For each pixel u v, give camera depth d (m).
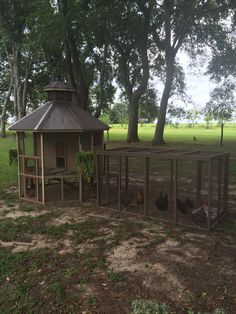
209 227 6.05
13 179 11.81
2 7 23.02
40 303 3.72
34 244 5.50
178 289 3.97
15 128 8.50
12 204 8.32
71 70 19.06
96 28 18.33
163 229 6.25
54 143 8.94
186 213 6.85
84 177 8.32
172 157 6.40
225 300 3.71
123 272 4.42
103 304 3.68
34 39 18.70
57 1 16.70
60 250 5.22
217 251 5.15
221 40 24.58
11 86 38.09
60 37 16.72
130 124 29.67
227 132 53.69
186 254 5.03
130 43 24.66
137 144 26.30
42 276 4.34
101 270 4.49
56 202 8.42
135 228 6.30
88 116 9.10
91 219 6.91
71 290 3.99
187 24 23.17
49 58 26.72
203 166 15.23
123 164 15.90
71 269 4.52
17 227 6.38
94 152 8.20
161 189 10.05
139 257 4.92
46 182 10.51
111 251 5.15
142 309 3.18
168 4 22.34
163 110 25.56
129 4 20.70
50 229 6.23
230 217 7.04
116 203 8.16
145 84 27.86
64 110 8.67
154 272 4.42
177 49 25.00
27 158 8.73
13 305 3.70
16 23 24.09
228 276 4.29
